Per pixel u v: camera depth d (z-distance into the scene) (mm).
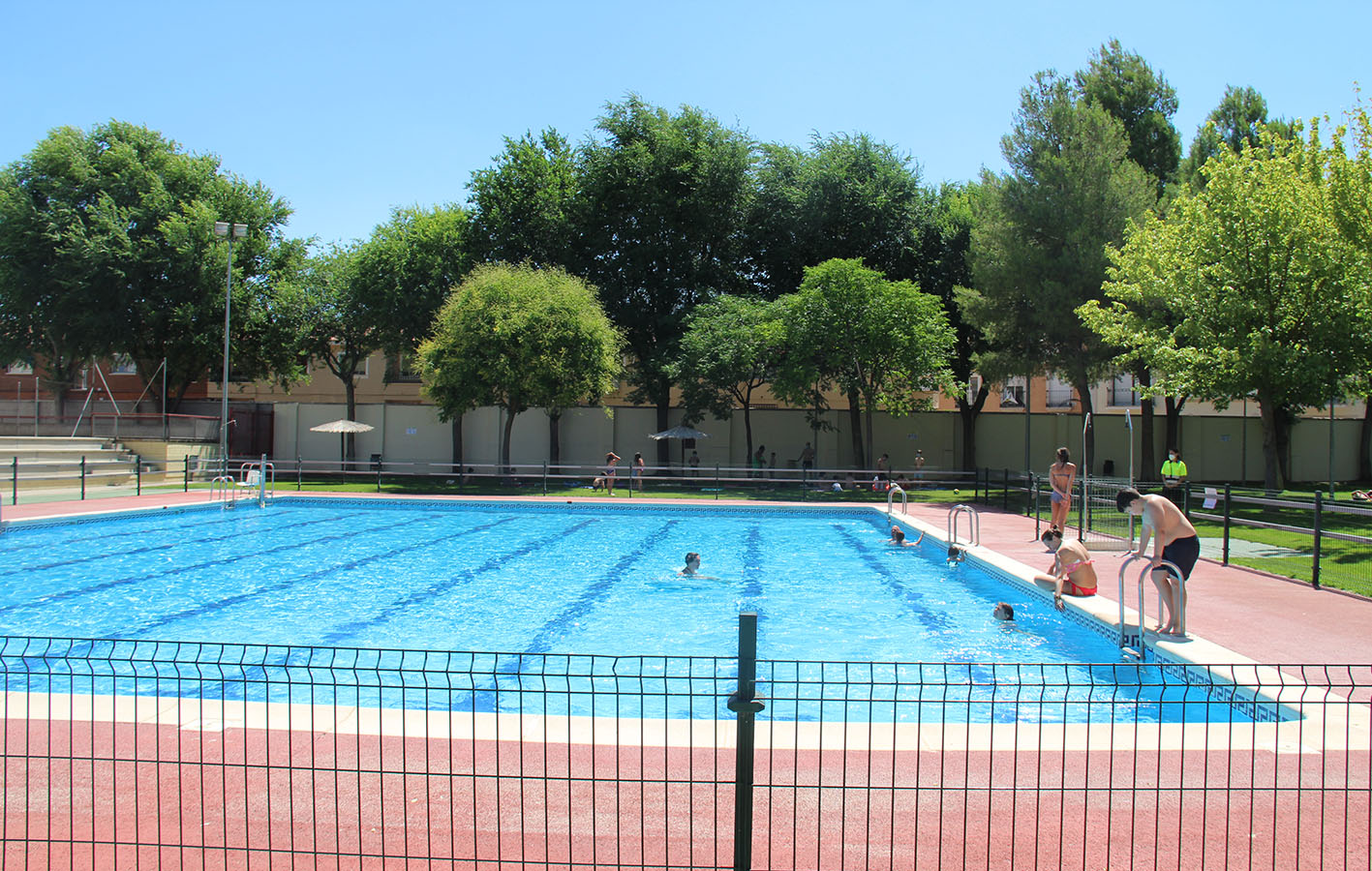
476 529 17594
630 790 3941
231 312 29281
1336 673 6207
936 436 32219
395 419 31609
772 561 13727
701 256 31828
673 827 3551
